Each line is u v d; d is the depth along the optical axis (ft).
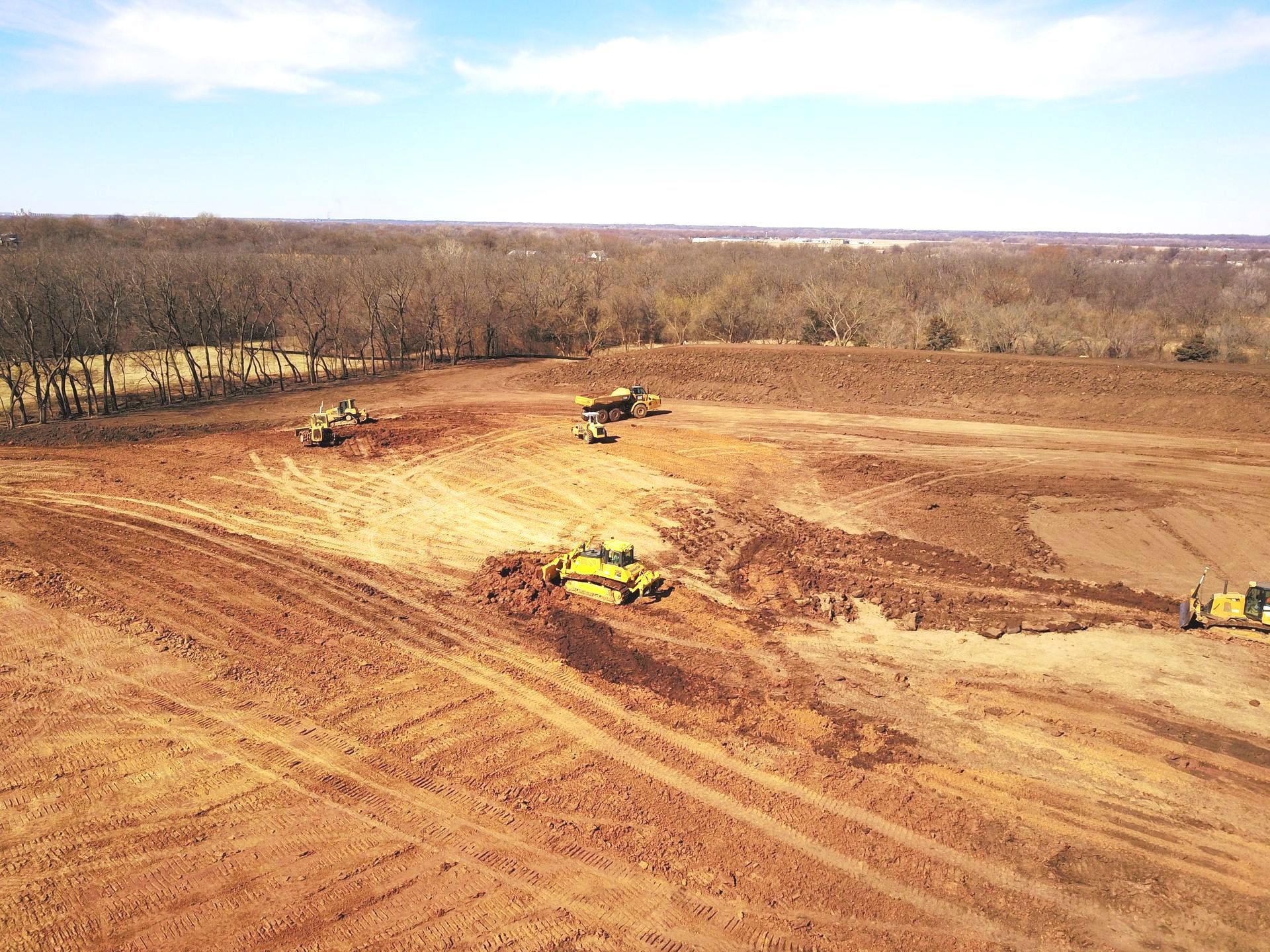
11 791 55.26
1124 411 161.27
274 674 71.20
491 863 49.98
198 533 105.09
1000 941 44.86
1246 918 46.16
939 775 59.00
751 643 78.23
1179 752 61.31
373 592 88.53
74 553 97.14
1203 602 86.69
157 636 77.20
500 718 65.36
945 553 100.94
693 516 113.70
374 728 63.62
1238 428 149.79
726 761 60.54
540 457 142.61
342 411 166.40
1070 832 53.26
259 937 43.96
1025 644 78.13
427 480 129.29
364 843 51.47
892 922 46.09
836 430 161.58
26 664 71.82
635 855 50.85
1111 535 105.81
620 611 84.23
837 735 63.87
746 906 47.06
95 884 47.50
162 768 58.29
